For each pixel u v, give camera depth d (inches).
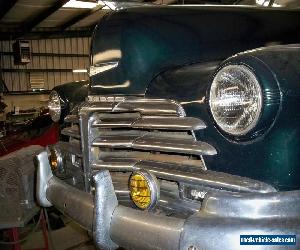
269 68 51.5
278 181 52.7
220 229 50.6
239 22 85.4
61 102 102.8
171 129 63.8
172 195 66.3
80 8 479.2
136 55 76.3
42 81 589.0
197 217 53.8
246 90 51.9
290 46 58.7
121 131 75.8
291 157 52.2
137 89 76.2
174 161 67.0
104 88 81.4
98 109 75.7
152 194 62.6
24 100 561.6
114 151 77.7
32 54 576.4
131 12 81.0
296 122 51.7
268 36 87.3
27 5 427.2
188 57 79.1
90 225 70.0
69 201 78.1
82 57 629.6
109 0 83.0
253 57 52.7
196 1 131.2
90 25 586.6
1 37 524.4
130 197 68.3
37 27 548.7
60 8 463.5
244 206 51.2
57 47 602.2
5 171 124.3
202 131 60.7
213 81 55.9
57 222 158.2
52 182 88.4
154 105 67.6
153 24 78.5
